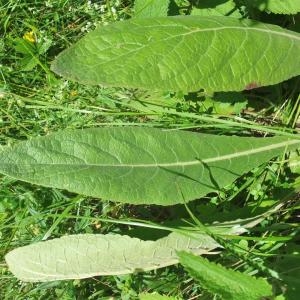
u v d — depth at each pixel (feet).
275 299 1.03
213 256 1.29
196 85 1.15
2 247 1.46
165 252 1.20
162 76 1.13
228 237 1.18
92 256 1.22
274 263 1.20
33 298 1.43
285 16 1.45
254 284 0.97
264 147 1.30
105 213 1.44
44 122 1.54
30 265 1.27
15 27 1.65
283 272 1.18
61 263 1.24
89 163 1.18
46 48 1.61
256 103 1.45
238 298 0.95
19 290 1.44
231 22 1.21
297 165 1.36
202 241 1.20
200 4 1.43
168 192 1.21
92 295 1.38
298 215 1.32
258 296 0.96
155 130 1.24
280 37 1.24
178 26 1.16
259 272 1.20
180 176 1.22
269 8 1.34
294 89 1.42
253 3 1.36
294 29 1.44
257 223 1.26
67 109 1.47
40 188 1.48
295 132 1.38
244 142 1.29
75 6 1.63
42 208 1.46
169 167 1.23
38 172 1.15
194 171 1.24
